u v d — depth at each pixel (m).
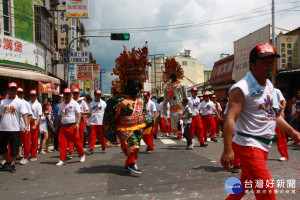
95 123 8.66
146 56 5.99
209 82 31.16
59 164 7.00
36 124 7.82
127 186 4.88
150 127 6.42
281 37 16.72
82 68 20.09
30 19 16.30
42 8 17.91
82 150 7.38
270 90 2.70
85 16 19.30
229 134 2.46
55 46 25.05
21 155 8.64
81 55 16.36
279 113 2.85
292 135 2.78
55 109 9.72
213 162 6.75
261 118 2.59
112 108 5.79
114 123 5.86
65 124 7.14
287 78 16.83
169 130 13.42
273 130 2.66
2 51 13.78
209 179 5.18
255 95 2.57
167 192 4.45
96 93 8.69
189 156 7.67
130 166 5.82
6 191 4.82
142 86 6.11
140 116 5.88
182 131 9.40
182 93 9.52
